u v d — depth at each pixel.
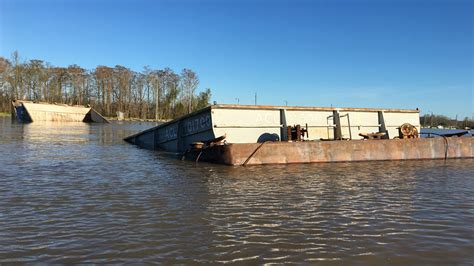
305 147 14.95
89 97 106.50
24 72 94.88
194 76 107.19
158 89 107.56
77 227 6.34
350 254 5.29
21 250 5.29
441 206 8.02
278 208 7.71
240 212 7.38
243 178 11.36
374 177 11.73
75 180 10.81
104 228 6.31
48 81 99.81
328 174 12.23
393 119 19.12
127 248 5.42
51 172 12.21
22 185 9.86
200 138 16.88
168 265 4.85
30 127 45.12
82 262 4.91
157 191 9.34
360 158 15.66
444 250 5.48
